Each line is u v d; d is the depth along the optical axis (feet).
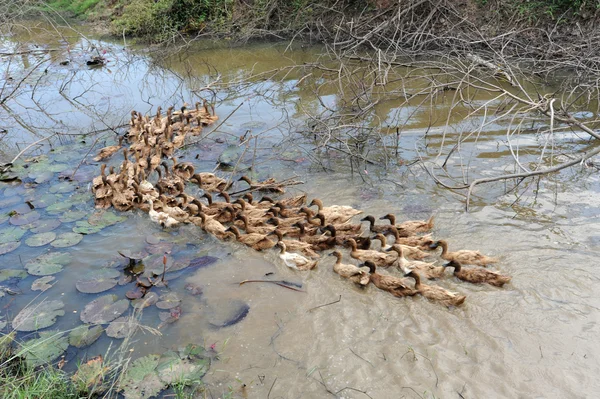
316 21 73.56
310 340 23.27
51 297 27.02
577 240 28.91
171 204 34.88
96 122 51.42
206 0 78.95
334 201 35.17
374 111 49.11
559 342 22.15
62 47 77.97
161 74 66.74
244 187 38.11
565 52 55.72
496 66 54.08
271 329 24.14
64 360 22.85
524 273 26.48
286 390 20.74
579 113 46.93
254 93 57.21
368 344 22.80
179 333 24.23
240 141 45.39
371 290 26.43
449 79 57.21
